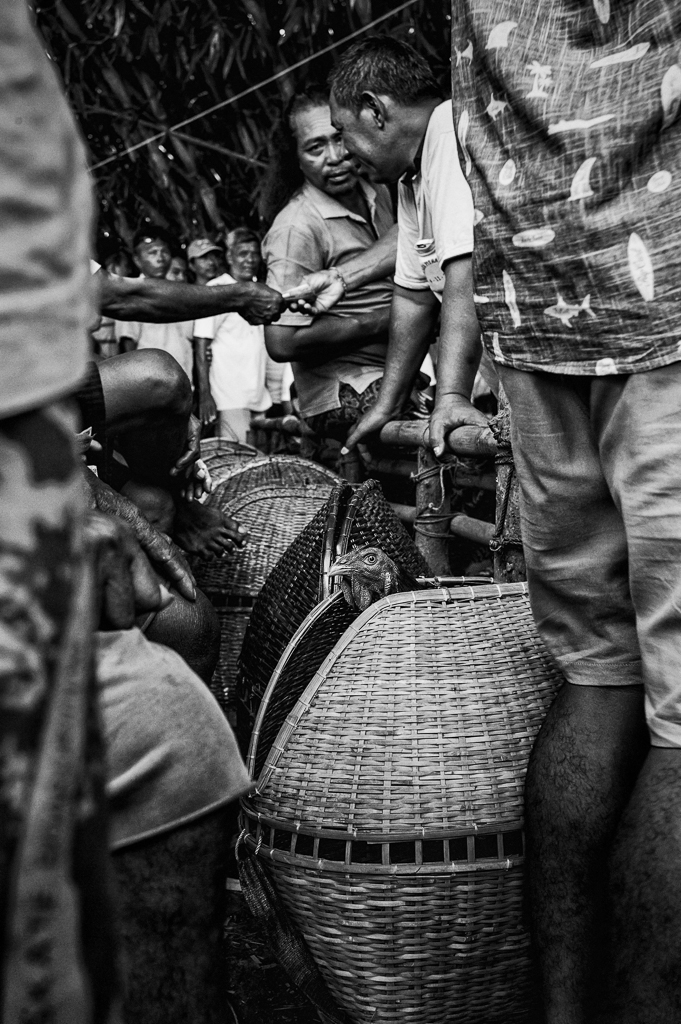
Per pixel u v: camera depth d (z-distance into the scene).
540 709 1.57
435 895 1.50
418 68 2.58
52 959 0.64
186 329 6.16
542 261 1.26
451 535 2.88
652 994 1.11
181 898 1.13
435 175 2.50
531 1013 1.59
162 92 6.33
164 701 1.12
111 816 1.08
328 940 1.56
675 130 1.16
